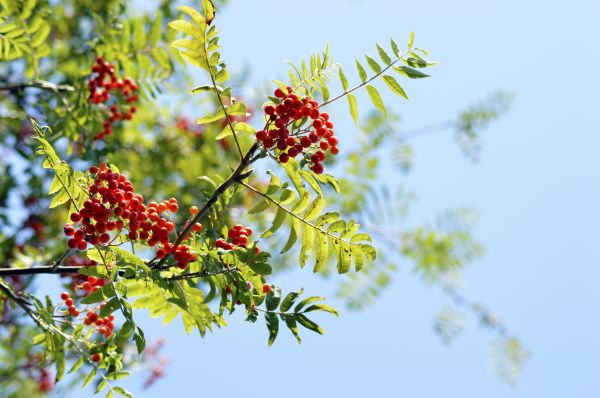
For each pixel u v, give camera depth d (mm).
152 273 4047
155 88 7461
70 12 8977
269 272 4148
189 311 4336
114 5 8297
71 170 4148
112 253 4164
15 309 5359
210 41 4004
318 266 4430
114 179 4195
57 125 6883
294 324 4477
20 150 8609
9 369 8844
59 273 4711
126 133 10102
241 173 4277
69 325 5035
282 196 4227
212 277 4277
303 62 4277
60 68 8234
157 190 10094
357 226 4305
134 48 7363
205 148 10695
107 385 4805
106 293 4160
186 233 4316
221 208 4738
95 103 7145
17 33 6848
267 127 4230
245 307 4477
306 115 4148
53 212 9055
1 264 8273
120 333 4180
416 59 4242
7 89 7340
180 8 3904
